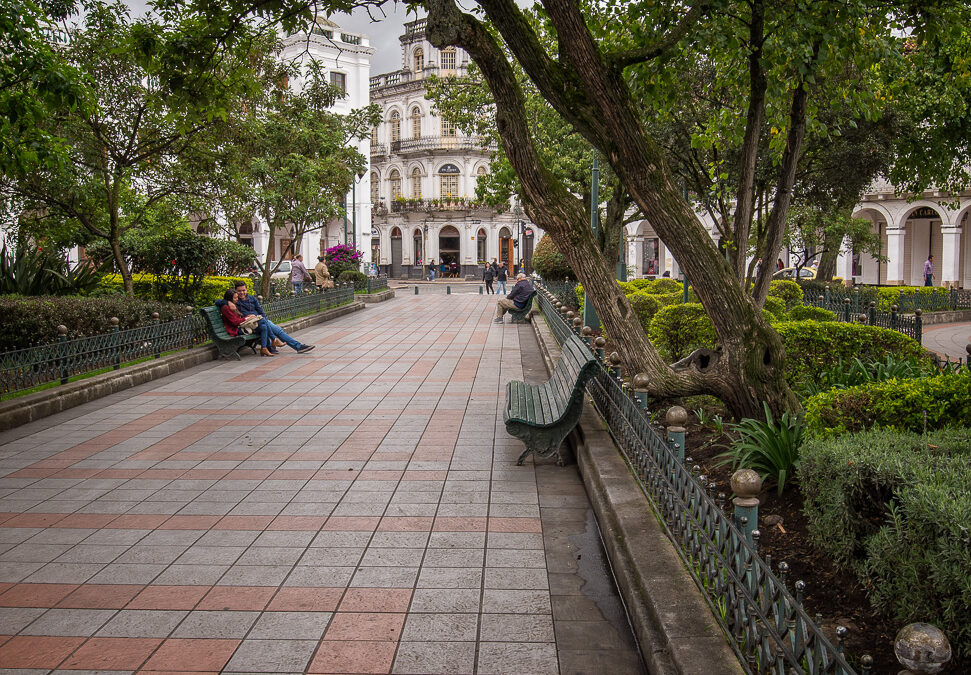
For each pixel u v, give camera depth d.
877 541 3.14
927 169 11.17
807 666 2.18
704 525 3.37
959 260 30.34
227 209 15.52
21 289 12.66
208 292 16.23
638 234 40.88
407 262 51.62
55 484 5.79
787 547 4.01
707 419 6.43
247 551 4.49
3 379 7.98
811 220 20.44
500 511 5.15
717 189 10.25
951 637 2.79
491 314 20.23
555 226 5.98
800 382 6.98
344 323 18.02
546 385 7.38
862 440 3.76
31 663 3.28
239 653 3.36
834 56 6.94
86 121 11.73
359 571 4.21
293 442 7.00
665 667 2.88
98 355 9.59
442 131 49.66
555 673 3.17
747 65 7.56
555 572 4.18
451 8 5.43
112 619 3.67
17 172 9.73
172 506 5.29
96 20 11.69
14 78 7.70
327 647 3.40
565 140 17.27
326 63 36.88
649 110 9.70
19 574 4.19
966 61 7.60
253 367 11.44
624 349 6.07
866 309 16.97
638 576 3.60
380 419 7.91
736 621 2.77
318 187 17.33
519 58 5.71
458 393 9.27
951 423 4.58
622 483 4.90
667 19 6.70
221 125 13.22
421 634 3.51
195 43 7.26
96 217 14.12
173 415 8.16
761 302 7.00
